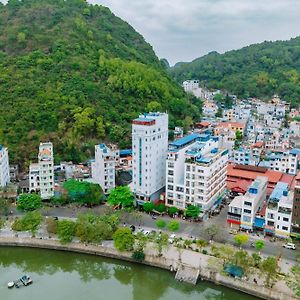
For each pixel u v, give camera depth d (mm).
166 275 136625
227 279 127062
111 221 153250
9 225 165000
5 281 136375
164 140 187750
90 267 148125
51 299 124812
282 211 150375
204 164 166000
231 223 164750
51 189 191000
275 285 121562
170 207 176125
